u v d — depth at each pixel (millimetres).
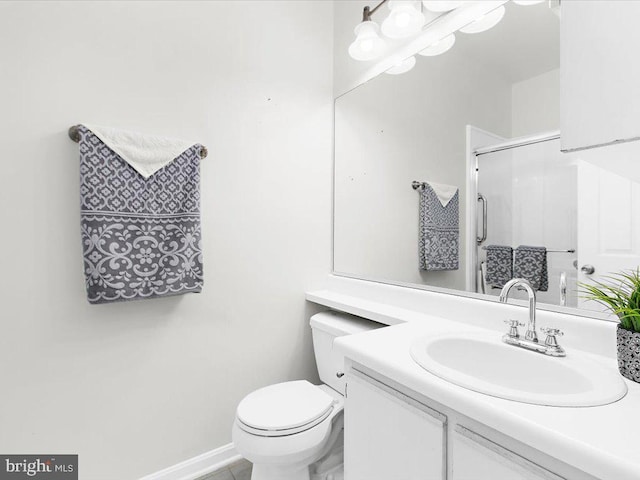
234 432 1249
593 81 669
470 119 1370
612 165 838
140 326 1424
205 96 1584
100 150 1258
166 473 1475
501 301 1033
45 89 1230
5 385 1170
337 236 2008
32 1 1207
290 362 1866
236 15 1684
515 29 1237
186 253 1424
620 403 685
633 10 614
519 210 1211
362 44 1646
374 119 1793
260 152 1757
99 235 1233
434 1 1357
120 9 1378
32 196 1213
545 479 612
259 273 1755
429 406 838
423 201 1552
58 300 1259
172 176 1411
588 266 1034
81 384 1301
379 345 1039
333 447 1413
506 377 981
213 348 1607
